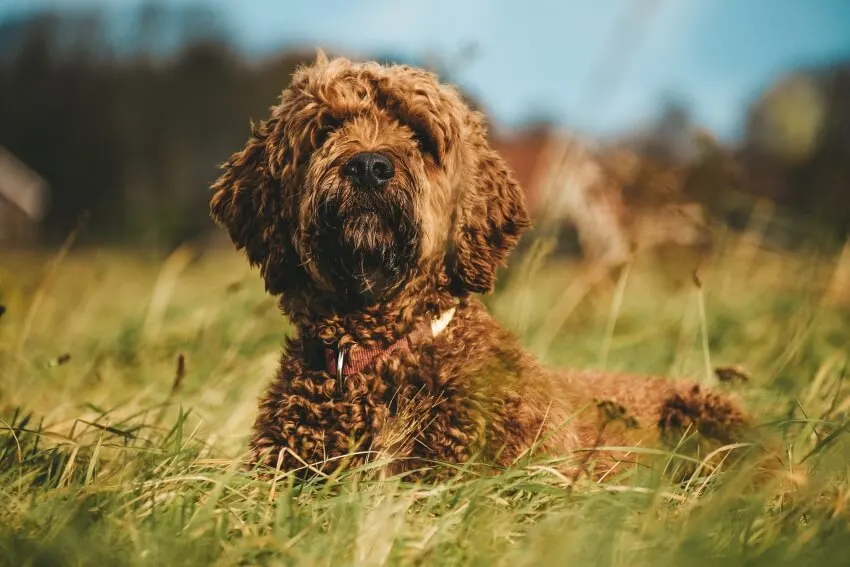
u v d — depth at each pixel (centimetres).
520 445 400
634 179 826
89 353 711
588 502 329
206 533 322
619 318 794
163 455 403
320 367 426
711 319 732
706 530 310
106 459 455
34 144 6006
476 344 428
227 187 486
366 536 309
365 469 365
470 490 352
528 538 313
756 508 329
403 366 416
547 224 662
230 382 618
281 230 460
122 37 6469
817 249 702
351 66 469
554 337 723
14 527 326
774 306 733
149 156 5756
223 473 398
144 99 6119
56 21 6456
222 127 6188
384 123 445
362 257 425
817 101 791
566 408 448
